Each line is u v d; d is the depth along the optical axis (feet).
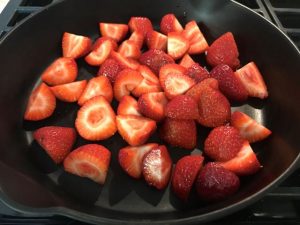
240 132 0.63
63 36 0.79
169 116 0.60
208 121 0.63
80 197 0.56
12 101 0.68
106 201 0.55
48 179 0.58
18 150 0.62
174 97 0.62
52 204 0.47
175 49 0.77
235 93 0.68
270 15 0.82
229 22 0.80
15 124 0.66
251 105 0.70
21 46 0.72
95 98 0.66
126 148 0.59
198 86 0.64
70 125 0.67
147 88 0.69
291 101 0.64
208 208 0.52
